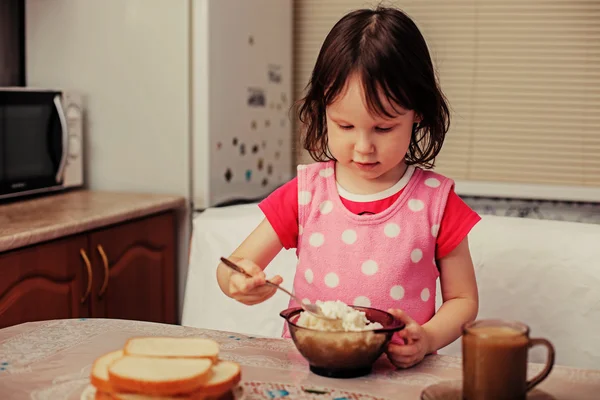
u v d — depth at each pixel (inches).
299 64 126.0
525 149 116.3
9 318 70.8
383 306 45.6
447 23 117.9
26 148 90.4
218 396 32.0
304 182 48.7
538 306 64.5
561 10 113.0
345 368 36.8
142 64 99.2
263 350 41.4
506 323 33.4
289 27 119.7
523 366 31.9
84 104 102.5
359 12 45.1
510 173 117.3
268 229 48.6
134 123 100.5
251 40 106.6
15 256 71.0
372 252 46.1
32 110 90.8
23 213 82.7
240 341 43.1
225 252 73.0
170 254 98.0
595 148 113.7
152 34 98.3
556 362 64.0
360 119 41.8
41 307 75.1
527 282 64.7
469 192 117.6
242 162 105.8
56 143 95.2
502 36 115.8
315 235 47.4
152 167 100.2
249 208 78.6
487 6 116.0
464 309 44.5
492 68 116.6
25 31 104.3
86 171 103.7
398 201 46.9
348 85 41.4
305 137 50.6
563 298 64.1
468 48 117.4
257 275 40.2
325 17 123.7
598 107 113.0
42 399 34.2
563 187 114.0
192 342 35.9
